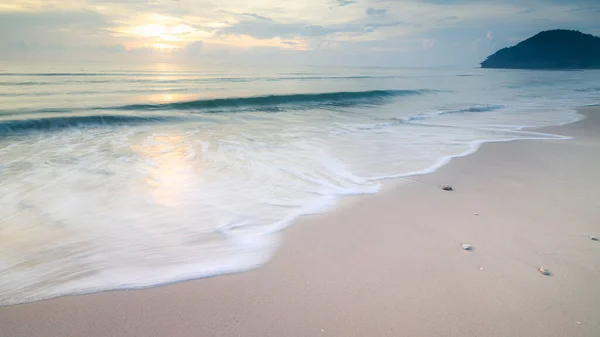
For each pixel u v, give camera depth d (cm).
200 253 375
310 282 329
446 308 294
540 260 369
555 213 493
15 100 1576
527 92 2834
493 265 359
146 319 276
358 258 372
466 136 1033
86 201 508
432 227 447
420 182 621
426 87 3156
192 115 1378
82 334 259
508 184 619
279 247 391
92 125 1120
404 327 272
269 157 761
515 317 283
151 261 358
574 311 290
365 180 624
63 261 354
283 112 1535
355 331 267
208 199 523
